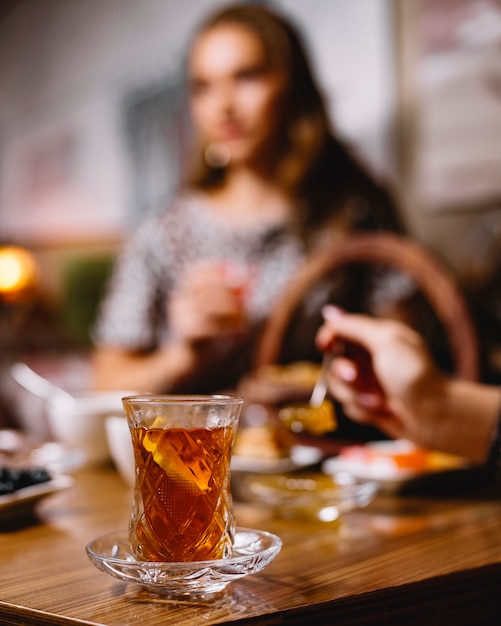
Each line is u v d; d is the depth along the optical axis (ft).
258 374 7.06
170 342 8.73
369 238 7.31
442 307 6.51
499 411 3.97
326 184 7.74
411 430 4.15
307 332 7.43
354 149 7.59
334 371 4.40
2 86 11.31
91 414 5.09
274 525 3.38
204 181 8.63
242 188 8.28
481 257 6.74
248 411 6.36
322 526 3.37
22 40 11.00
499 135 6.70
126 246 9.43
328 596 2.25
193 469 2.33
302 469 4.63
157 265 8.95
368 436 6.59
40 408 10.33
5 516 3.39
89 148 10.11
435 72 7.07
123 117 9.66
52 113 10.62
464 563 2.68
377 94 7.43
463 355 6.35
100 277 9.76
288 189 7.95
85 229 10.09
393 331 4.20
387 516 3.61
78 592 2.32
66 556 2.82
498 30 6.68
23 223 11.00
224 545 2.38
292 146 7.95
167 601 2.21
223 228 8.37
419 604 2.44
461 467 4.42
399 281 7.04
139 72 9.45
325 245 7.68
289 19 8.01
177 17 9.00
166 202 9.00
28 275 10.66
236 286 7.91
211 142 8.53
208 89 8.54
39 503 3.61
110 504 3.92
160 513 2.32
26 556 2.83
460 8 6.90
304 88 7.89
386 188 7.38
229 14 8.40
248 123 8.19
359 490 3.63
